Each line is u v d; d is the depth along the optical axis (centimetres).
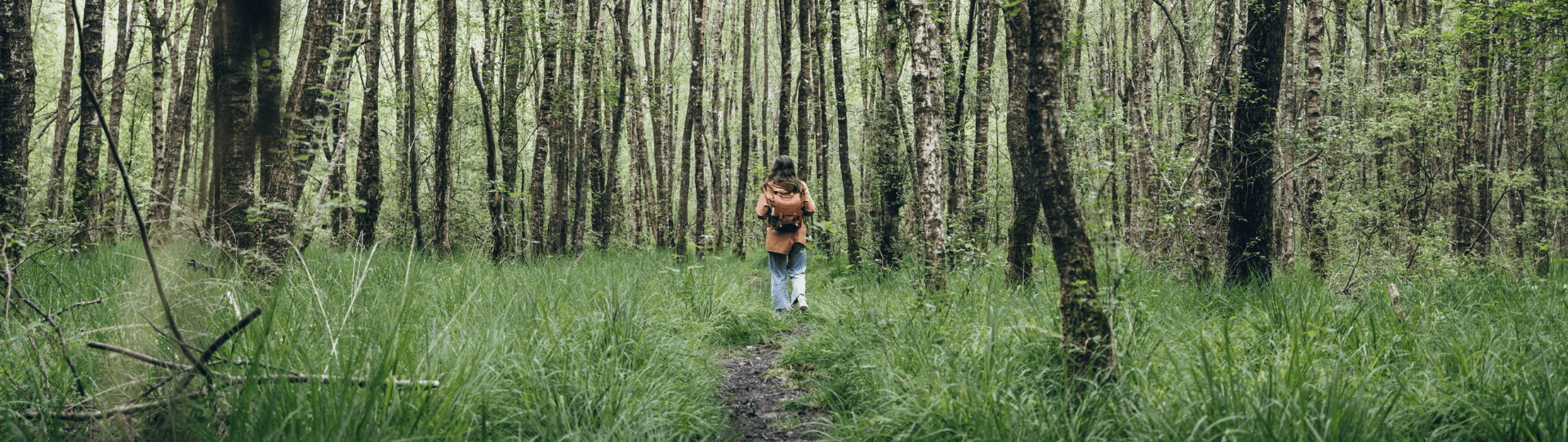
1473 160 1021
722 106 2258
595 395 297
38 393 249
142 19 1362
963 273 538
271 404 220
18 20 532
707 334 489
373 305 404
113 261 593
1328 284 574
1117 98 1600
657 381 332
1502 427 253
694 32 1147
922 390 300
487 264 676
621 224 1686
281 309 363
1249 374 285
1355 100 1145
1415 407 269
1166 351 311
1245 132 561
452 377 277
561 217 1162
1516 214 1094
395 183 1292
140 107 1571
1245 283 546
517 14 904
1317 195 763
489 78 938
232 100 217
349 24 552
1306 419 228
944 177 1023
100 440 219
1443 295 523
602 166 1492
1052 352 327
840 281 538
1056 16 270
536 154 943
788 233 604
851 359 391
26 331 293
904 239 937
